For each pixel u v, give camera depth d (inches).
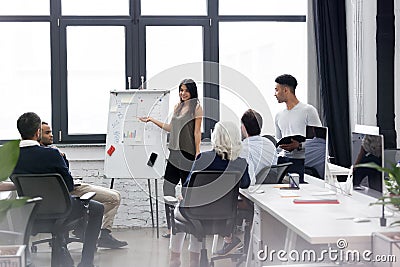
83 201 172.9
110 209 214.2
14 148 70.7
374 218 122.6
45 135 215.3
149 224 253.0
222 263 191.8
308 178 169.0
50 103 258.2
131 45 258.2
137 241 228.8
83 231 191.6
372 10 249.1
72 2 255.8
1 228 136.4
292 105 216.2
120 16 257.1
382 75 240.7
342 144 254.8
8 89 256.4
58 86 256.2
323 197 149.8
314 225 116.0
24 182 163.9
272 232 148.1
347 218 123.0
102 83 259.6
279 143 179.0
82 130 259.9
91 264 183.8
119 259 202.2
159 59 260.4
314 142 162.2
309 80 257.0
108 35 258.5
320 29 253.8
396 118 250.7
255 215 153.4
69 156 249.4
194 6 260.5
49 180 164.6
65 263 182.2
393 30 239.6
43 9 254.8
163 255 207.0
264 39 264.4
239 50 263.1
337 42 253.6
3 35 255.0
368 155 133.6
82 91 259.0
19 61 255.9
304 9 263.6
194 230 149.3
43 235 234.8
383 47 240.1
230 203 147.5
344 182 170.9
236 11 262.4
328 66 254.4
